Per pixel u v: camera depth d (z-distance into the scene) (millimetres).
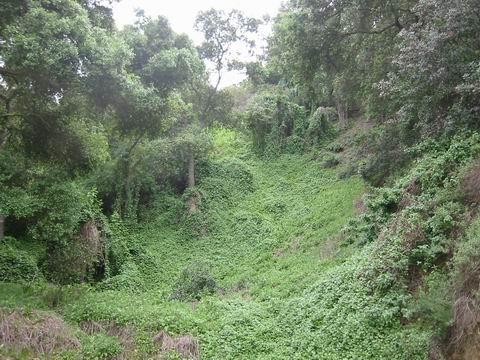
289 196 26984
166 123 18203
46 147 15789
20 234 21156
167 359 9797
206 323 11750
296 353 9914
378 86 14695
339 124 33156
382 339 9078
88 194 20906
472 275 7977
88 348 9703
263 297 14719
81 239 19656
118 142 26922
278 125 34312
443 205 10445
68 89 13164
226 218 26922
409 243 10586
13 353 8969
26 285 14188
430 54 12312
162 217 28094
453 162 11641
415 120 15461
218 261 22578
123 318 11336
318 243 18859
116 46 13094
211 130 34719
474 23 11883
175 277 21656
